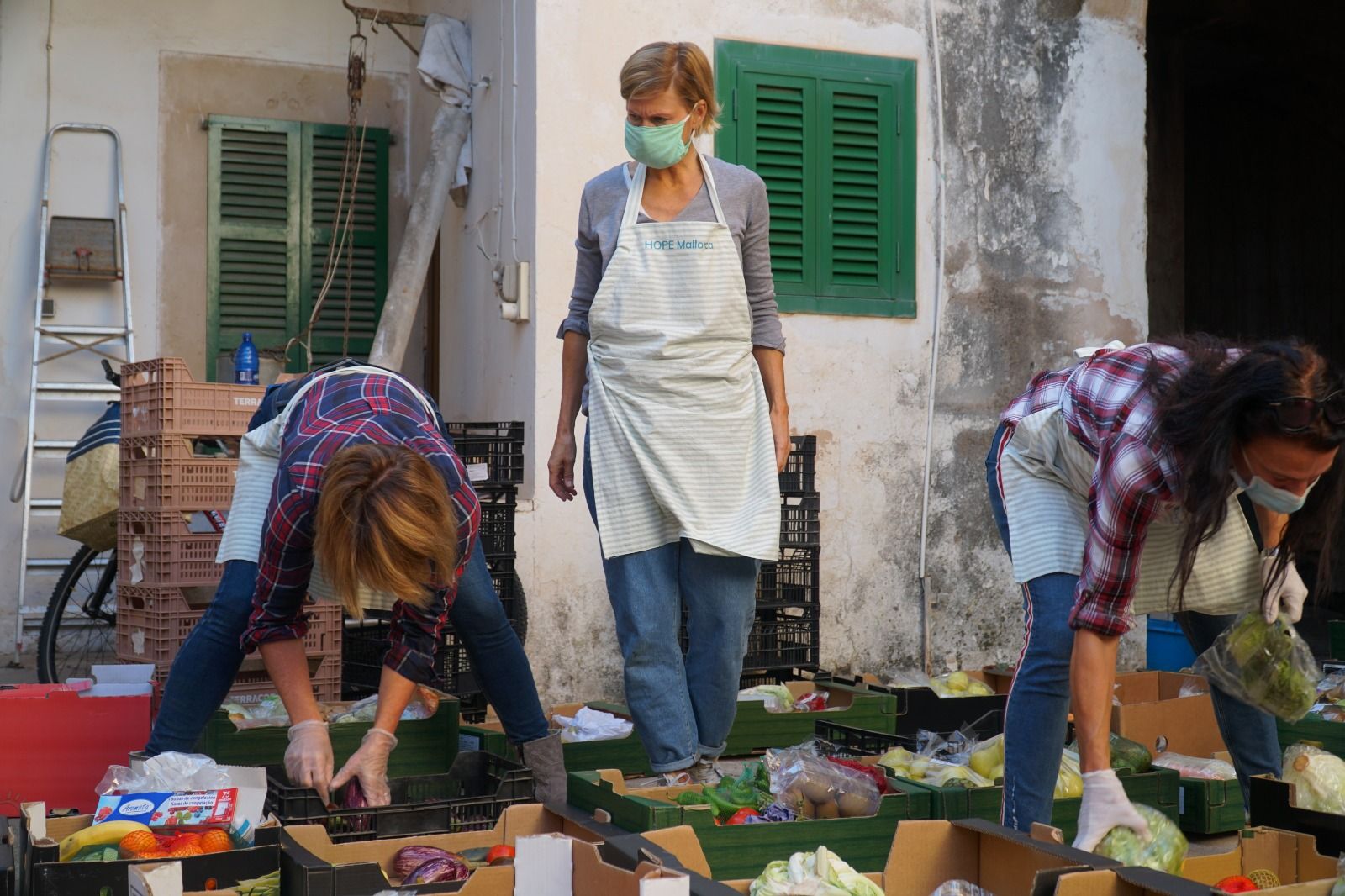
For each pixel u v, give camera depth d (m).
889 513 6.32
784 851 3.13
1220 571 3.09
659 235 3.63
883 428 6.34
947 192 6.52
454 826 3.09
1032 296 6.67
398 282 6.28
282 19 7.30
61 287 6.81
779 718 4.84
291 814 2.98
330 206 7.38
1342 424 2.30
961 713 5.25
